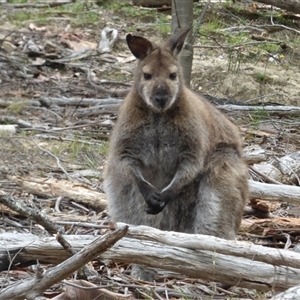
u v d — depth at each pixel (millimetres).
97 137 15234
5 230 10617
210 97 16719
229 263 8023
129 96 10641
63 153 14305
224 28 20703
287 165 13211
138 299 8391
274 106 16312
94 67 19406
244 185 10328
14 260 8234
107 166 10500
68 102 16875
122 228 7027
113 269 9500
